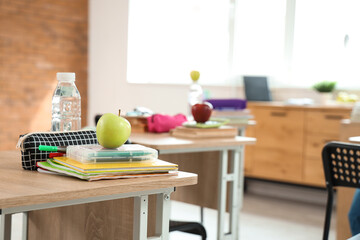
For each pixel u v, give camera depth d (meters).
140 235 1.50
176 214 4.52
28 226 2.12
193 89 3.44
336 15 5.67
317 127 5.13
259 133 5.50
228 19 6.34
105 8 5.95
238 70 6.33
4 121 5.33
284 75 6.03
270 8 6.10
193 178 1.57
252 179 5.59
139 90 5.82
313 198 5.48
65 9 5.70
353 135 3.49
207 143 2.79
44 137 1.65
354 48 5.56
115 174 1.46
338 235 3.50
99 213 1.88
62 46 5.71
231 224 3.06
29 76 5.48
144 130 3.21
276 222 4.43
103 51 5.95
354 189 3.43
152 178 1.50
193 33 6.38
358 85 5.53
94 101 5.96
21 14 5.38
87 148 1.53
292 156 5.29
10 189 1.30
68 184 1.38
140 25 6.00
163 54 6.22
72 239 1.96
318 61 5.80
